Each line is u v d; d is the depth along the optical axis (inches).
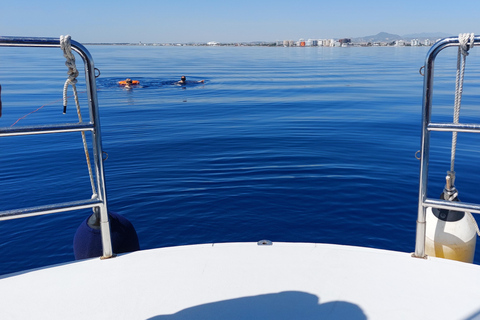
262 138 352.2
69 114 467.5
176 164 275.4
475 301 70.0
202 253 87.0
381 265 81.1
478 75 935.7
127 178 247.3
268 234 174.9
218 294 73.3
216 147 321.1
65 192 220.8
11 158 290.8
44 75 916.0
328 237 171.3
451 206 78.0
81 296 73.7
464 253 86.0
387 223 183.3
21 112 475.2
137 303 71.5
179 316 67.8
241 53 2856.8
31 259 157.5
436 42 73.3
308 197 213.2
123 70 1203.9
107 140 351.6
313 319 66.5
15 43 70.4
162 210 200.5
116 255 87.5
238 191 223.1
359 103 563.8
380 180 236.7
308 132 376.2
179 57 2159.2
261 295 72.6
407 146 317.7
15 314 69.4
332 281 76.3
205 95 676.7
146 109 537.0
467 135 347.6
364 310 68.4
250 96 655.8
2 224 185.5
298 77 989.2
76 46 73.7
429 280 76.0
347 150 306.0
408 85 791.7
